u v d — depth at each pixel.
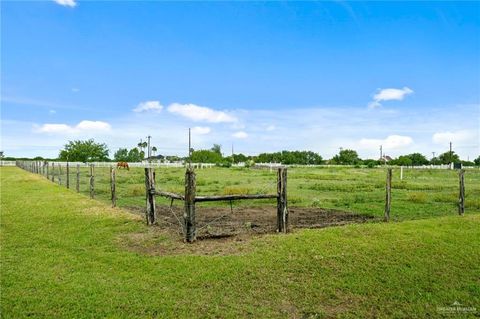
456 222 8.98
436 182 27.88
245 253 6.70
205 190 20.03
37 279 5.60
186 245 7.42
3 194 16.08
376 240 7.29
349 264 6.14
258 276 5.70
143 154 87.94
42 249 7.19
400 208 13.14
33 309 4.66
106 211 11.30
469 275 5.88
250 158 111.31
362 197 16.42
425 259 6.38
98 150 76.06
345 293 5.27
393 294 5.25
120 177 31.06
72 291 5.18
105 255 6.78
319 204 14.47
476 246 7.07
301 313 4.74
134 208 12.86
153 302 4.88
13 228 8.93
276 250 6.77
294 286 5.41
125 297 5.02
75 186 21.50
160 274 5.83
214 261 6.28
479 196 16.86
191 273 5.82
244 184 24.48
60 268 6.12
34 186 20.44
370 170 55.00
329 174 40.53
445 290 5.40
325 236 7.59
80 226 9.18
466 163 95.56
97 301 4.89
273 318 4.59
